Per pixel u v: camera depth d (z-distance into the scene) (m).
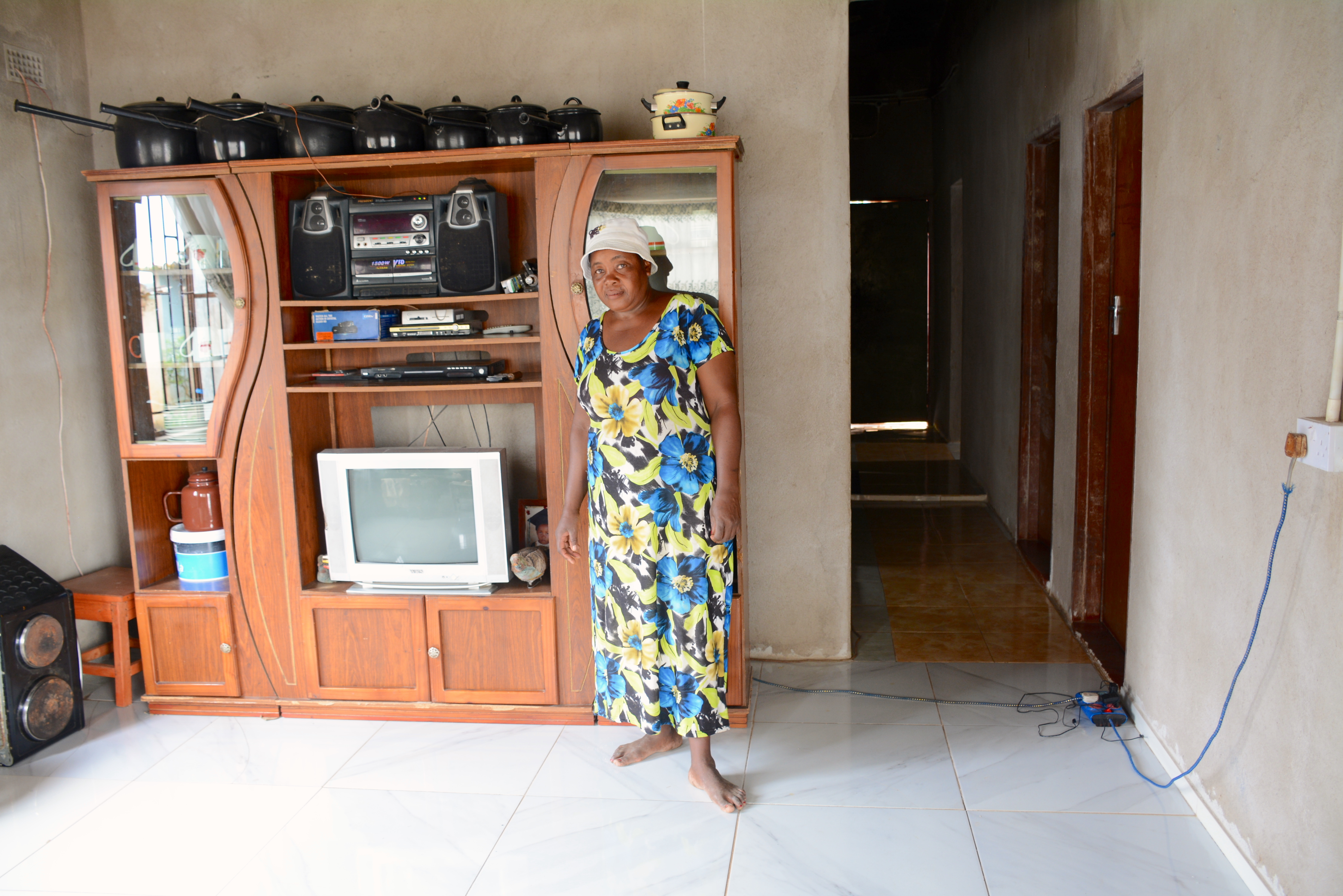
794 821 2.20
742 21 2.90
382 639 2.81
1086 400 3.37
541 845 2.13
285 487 2.79
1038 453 4.58
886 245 8.36
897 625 3.55
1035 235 4.40
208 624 2.88
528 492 3.12
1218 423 2.05
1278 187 1.75
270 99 3.09
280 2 3.05
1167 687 2.39
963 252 6.98
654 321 2.24
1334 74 1.55
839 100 2.90
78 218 3.13
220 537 2.90
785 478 3.10
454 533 2.73
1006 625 3.52
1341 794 1.54
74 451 3.13
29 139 2.93
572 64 2.97
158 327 2.81
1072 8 3.44
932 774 2.40
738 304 2.78
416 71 3.04
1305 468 1.66
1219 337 2.04
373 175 2.86
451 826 2.22
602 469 2.26
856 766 2.46
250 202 2.70
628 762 2.51
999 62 5.04
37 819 2.29
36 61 2.94
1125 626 3.17
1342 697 1.54
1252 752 1.89
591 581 2.61
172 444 2.82
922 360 8.48
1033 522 4.64
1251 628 1.90
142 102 2.83
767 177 2.96
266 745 2.69
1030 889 1.91
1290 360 1.72
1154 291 2.48
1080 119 3.34
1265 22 1.80
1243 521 1.93
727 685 2.57
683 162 2.56
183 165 2.73
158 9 3.09
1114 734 2.60
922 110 8.09
